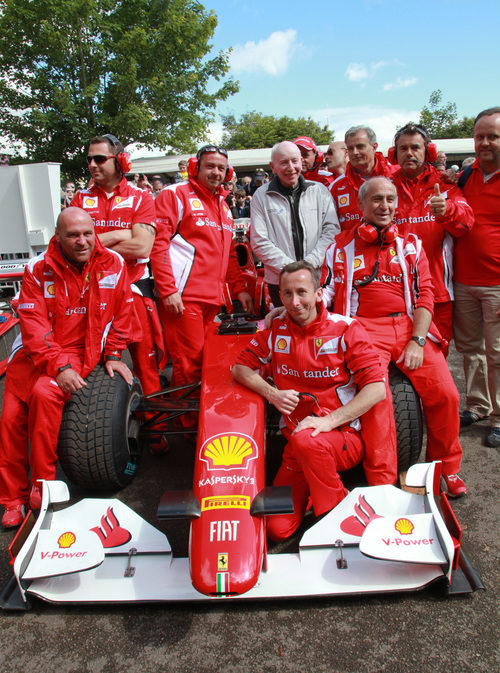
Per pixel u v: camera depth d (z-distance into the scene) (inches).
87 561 83.7
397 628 82.1
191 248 139.4
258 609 87.2
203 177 137.6
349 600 88.1
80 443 110.4
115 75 751.7
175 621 85.6
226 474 90.6
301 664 76.7
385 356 112.4
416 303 115.0
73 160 767.7
